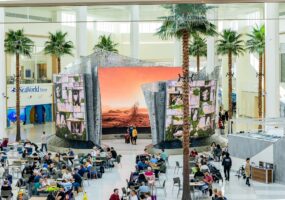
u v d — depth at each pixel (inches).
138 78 1397.6
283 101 1707.7
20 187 731.4
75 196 756.6
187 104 698.8
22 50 1412.4
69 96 1137.4
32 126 1764.3
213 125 1186.0
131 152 1189.1
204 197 733.9
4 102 1425.9
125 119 1412.4
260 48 1508.4
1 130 1385.3
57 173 768.9
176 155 1125.1
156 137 1125.1
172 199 735.1
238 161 959.0
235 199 731.4
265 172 839.7
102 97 1397.6
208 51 1700.3
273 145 850.8
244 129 1505.9
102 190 799.1
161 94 1115.3
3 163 920.3
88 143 1125.7
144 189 655.1
